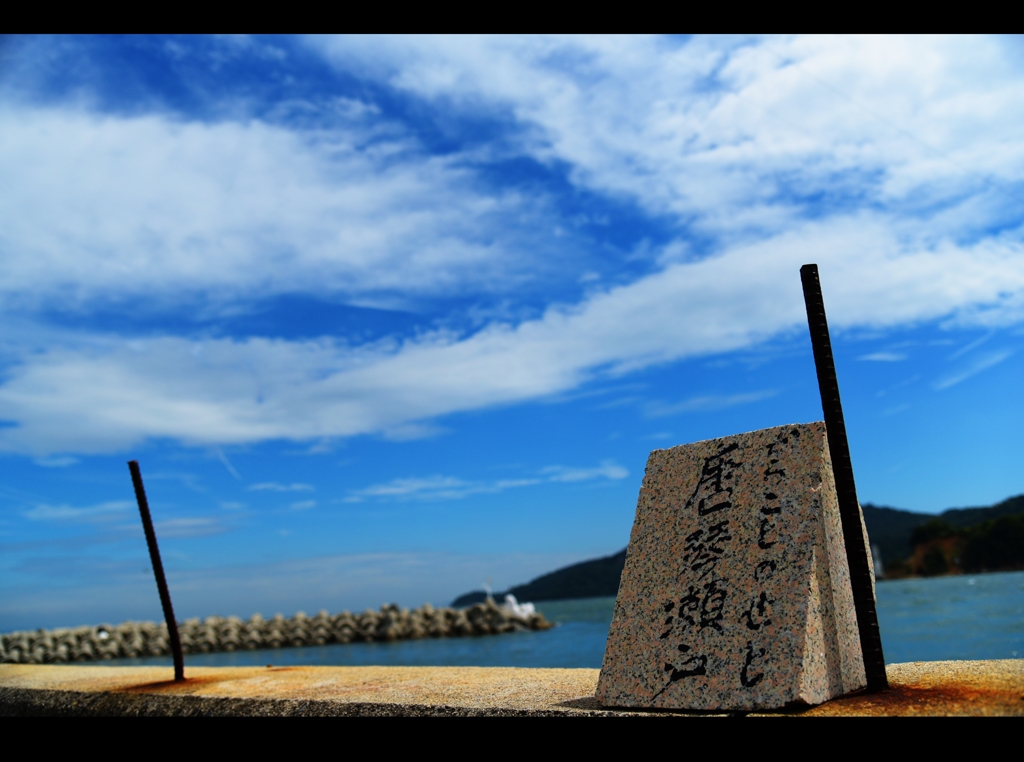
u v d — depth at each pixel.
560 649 30.77
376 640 48.56
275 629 48.09
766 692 4.43
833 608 4.78
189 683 8.09
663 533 5.50
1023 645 16.34
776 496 5.05
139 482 8.67
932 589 52.69
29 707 8.23
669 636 5.02
